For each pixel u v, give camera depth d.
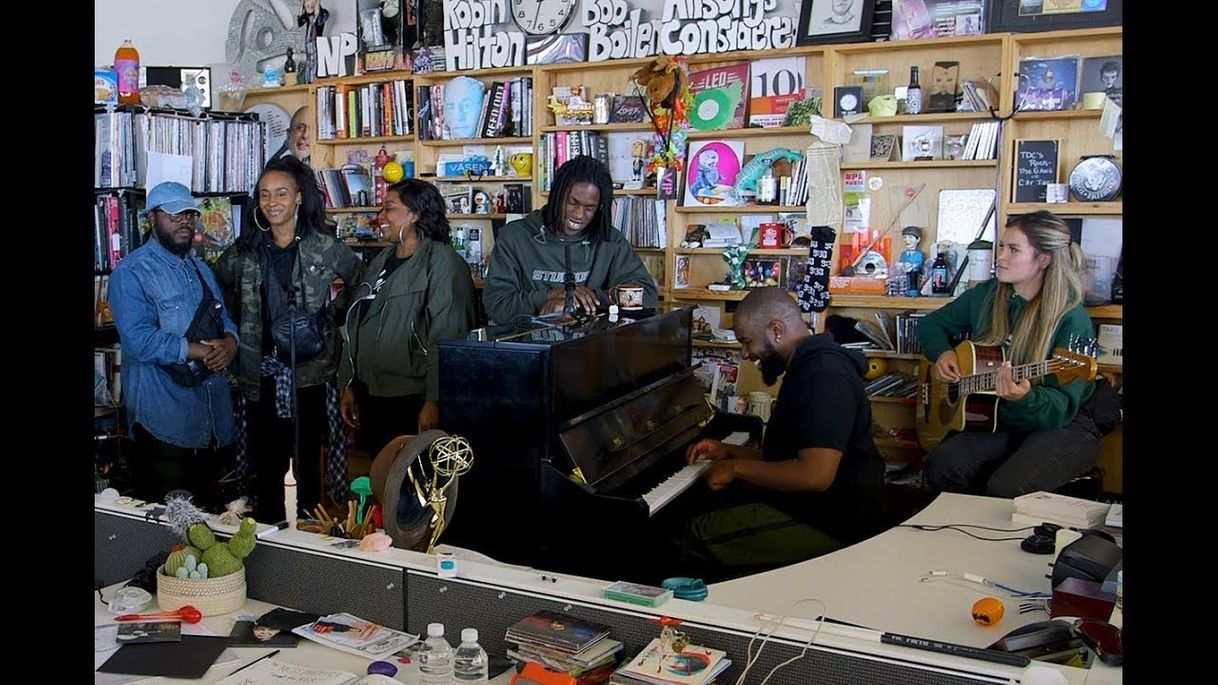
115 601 2.37
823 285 5.33
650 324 4.10
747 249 5.57
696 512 3.74
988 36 4.93
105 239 5.35
